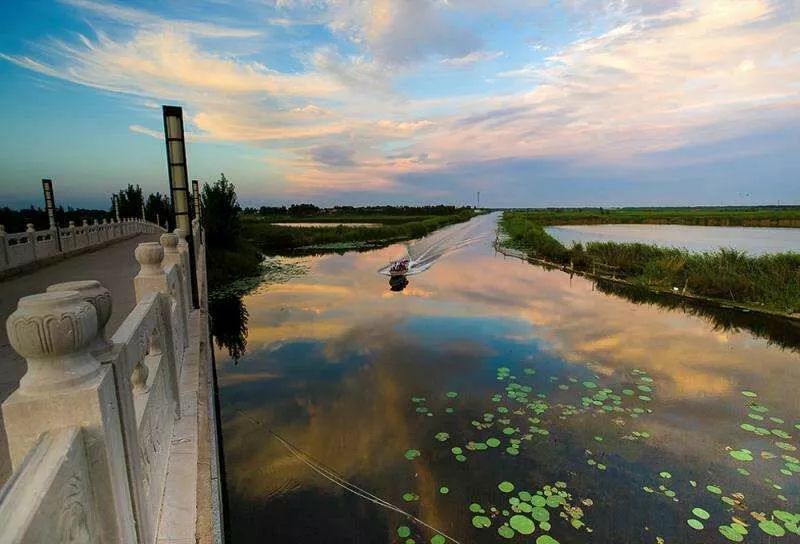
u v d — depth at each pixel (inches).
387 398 242.4
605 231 1772.9
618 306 451.5
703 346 324.8
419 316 417.7
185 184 280.4
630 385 256.8
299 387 258.7
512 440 197.8
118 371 54.7
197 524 88.9
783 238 1337.4
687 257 556.1
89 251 541.6
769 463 180.4
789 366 286.2
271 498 161.6
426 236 1622.8
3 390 122.0
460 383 261.3
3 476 83.6
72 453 42.3
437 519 149.5
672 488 164.9
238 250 822.5
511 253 948.6
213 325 402.9
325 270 748.6
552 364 291.1
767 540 139.3
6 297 250.1
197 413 134.6
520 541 139.1
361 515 152.2
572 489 164.2
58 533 38.3
